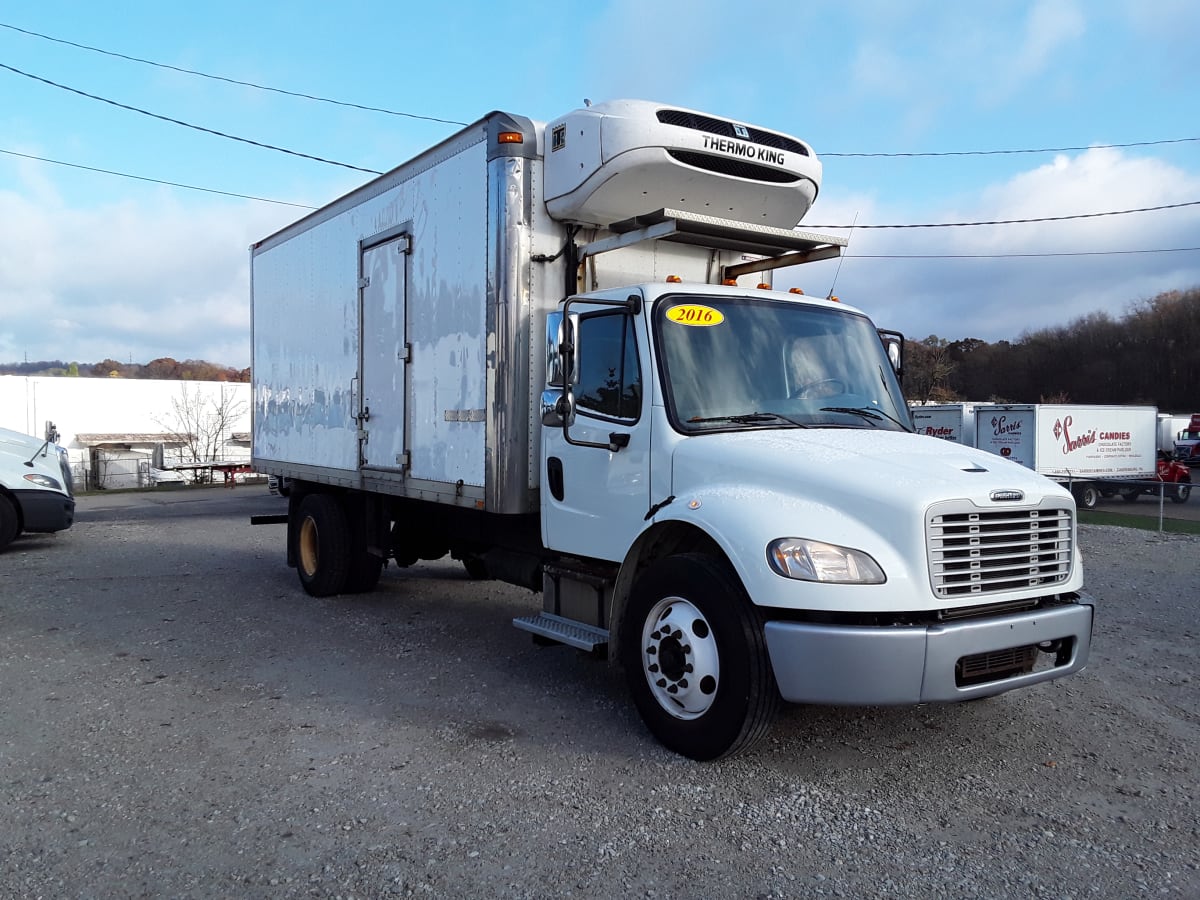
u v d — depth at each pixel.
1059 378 75.50
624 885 3.35
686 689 4.52
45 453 13.30
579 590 5.52
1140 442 28.61
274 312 9.76
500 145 5.85
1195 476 41.53
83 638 7.22
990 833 3.80
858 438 4.89
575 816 3.93
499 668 6.35
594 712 5.37
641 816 3.93
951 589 4.11
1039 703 5.62
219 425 41.19
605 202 5.72
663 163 5.57
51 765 4.52
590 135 5.61
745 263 6.61
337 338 8.28
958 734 5.03
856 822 3.89
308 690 5.82
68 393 38.88
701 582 4.41
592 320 5.50
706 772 4.43
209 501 24.69
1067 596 4.61
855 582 3.98
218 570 10.87
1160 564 11.65
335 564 8.72
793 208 6.32
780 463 4.46
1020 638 4.20
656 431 4.96
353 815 3.94
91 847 3.65
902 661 3.93
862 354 5.71
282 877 3.41
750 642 4.21
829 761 4.59
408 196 7.05
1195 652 6.97
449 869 3.47
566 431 5.57
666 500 4.88
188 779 4.35
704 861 3.54
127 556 12.19
